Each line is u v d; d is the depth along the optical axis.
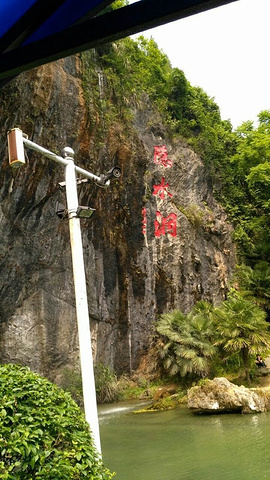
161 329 22.36
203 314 22.98
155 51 31.72
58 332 20.48
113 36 1.85
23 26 2.15
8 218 18.36
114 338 23.53
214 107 35.50
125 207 24.11
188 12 1.69
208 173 30.92
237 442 11.34
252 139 29.80
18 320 19.48
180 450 11.21
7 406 4.04
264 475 8.45
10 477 3.55
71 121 19.80
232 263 29.88
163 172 27.62
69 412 4.55
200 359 20.25
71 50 1.94
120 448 12.04
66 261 21.09
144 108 27.83
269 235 30.52
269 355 23.09
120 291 24.00
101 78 22.39
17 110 17.27
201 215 28.70
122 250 24.11
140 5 1.77
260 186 31.31
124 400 22.11
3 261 18.66
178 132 29.88
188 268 26.92
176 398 20.17
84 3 2.16
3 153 17.22
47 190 19.34
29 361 19.41
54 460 3.88
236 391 15.76
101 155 21.98
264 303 26.52
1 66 2.08
